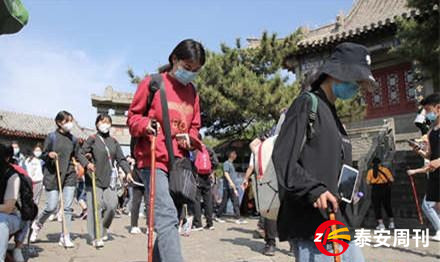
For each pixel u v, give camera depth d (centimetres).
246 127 1545
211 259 582
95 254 586
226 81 1331
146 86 353
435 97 575
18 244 490
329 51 1605
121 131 1970
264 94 1288
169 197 336
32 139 3055
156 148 343
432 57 966
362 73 235
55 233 787
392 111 1627
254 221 1147
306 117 229
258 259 579
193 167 361
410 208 1048
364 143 1341
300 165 229
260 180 400
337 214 236
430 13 954
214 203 1276
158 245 332
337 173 230
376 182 948
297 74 1683
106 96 1991
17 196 460
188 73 349
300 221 229
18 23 417
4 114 3173
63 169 652
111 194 668
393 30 1466
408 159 1249
